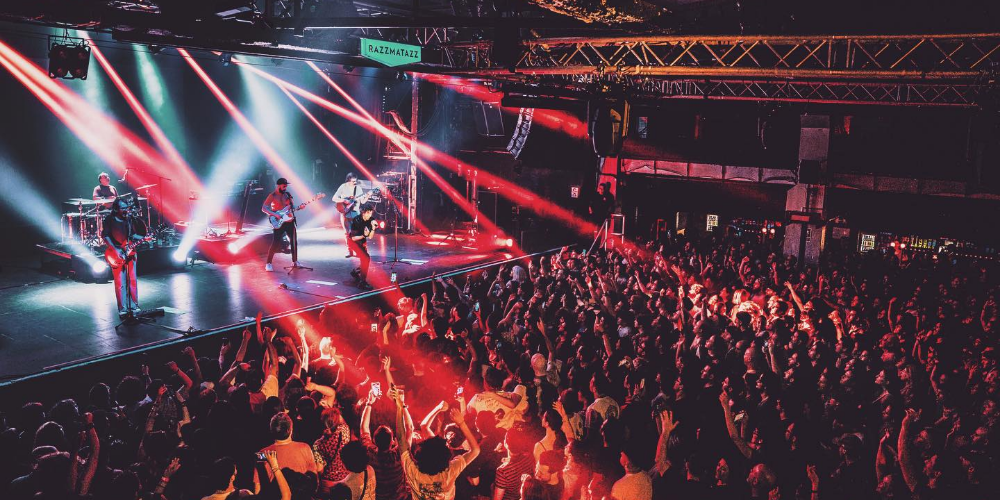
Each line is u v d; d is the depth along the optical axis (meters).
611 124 10.32
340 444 4.75
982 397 6.17
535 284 10.83
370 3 11.59
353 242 12.40
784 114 13.34
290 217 13.54
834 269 12.57
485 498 5.11
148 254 13.30
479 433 5.27
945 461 5.06
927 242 15.06
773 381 6.23
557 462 4.48
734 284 11.57
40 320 9.98
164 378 9.00
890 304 9.41
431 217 19.77
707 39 7.99
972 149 13.84
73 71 7.72
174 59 16.97
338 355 7.29
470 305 10.12
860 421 5.82
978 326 9.03
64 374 8.00
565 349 7.48
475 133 19.86
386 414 5.58
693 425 5.72
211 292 11.84
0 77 14.28
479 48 11.37
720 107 13.27
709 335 8.11
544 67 9.64
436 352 6.60
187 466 4.54
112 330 9.54
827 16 10.14
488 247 17.30
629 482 4.33
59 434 5.20
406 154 18.80
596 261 12.22
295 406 5.64
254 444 4.98
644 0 8.15
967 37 6.44
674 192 18.47
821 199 16.16
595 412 5.49
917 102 11.02
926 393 6.66
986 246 14.25
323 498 4.44
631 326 8.62
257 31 8.62
